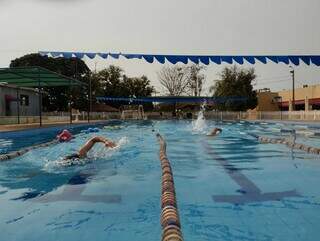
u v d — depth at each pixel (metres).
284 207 4.08
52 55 13.10
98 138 8.72
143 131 18.03
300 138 12.48
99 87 61.34
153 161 7.64
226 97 49.41
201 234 3.24
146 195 4.72
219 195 4.67
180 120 36.50
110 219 3.73
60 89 49.84
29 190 5.14
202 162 7.49
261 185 5.27
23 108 32.22
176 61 12.70
